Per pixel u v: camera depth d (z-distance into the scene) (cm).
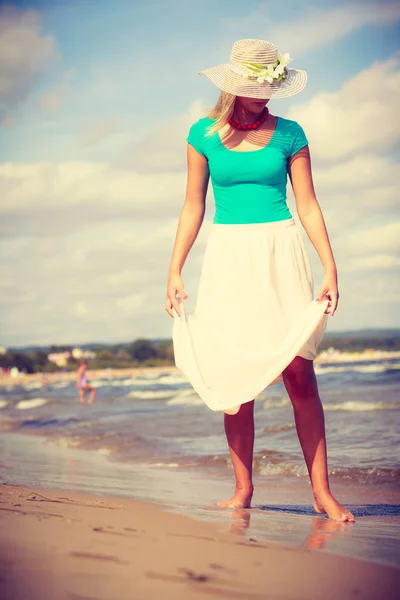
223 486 428
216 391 272
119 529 185
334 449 566
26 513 201
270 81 268
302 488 423
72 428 957
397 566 168
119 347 5981
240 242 274
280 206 277
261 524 229
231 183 275
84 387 1925
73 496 266
